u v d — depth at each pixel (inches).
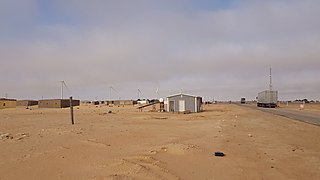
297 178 379.2
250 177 379.2
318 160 482.6
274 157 503.8
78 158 443.8
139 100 5634.8
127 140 653.9
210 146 597.0
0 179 329.4
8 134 695.1
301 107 3161.9
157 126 1016.2
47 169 374.9
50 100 3900.1
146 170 380.5
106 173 358.9
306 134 828.6
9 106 3826.3
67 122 1190.3
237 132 850.8
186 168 410.6
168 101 2404.0
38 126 981.2
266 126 1047.6
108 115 1797.5
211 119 1402.6
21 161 416.8
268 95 3376.0
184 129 915.4
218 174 387.2
